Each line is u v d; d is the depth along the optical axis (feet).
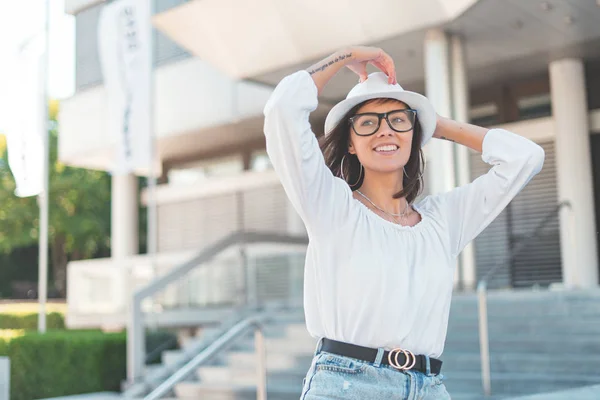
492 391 22.71
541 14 32.01
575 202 37.68
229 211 57.62
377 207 7.15
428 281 6.78
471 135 7.70
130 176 62.69
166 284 29.09
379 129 7.00
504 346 24.67
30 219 97.81
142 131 40.73
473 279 33.24
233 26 35.94
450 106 33.45
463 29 33.37
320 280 6.70
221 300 35.65
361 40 34.50
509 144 7.48
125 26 41.24
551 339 23.98
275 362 27.48
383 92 6.94
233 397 26.18
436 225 7.14
